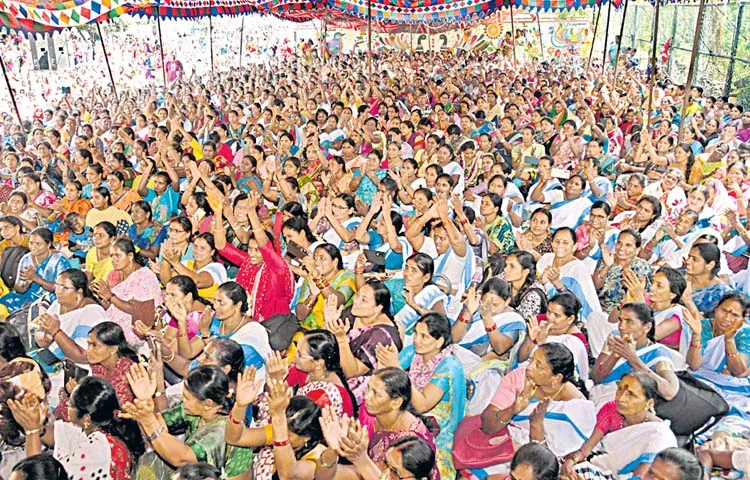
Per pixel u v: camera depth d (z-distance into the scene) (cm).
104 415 362
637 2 2275
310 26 3481
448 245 600
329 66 2403
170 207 882
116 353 442
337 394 401
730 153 852
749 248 726
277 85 1923
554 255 591
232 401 382
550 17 3117
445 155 923
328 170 964
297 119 1305
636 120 1338
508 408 399
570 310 451
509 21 3169
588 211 768
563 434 390
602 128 1174
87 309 522
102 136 1349
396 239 657
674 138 1063
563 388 395
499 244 705
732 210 685
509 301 514
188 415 409
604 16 3111
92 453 352
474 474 412
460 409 423
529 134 1052
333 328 438
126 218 781
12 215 720
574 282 564
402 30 3166
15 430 388
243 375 357
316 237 705
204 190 816
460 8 1529
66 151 1206
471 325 505
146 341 538
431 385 416
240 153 1160
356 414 417
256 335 486
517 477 318
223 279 602
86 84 2239
